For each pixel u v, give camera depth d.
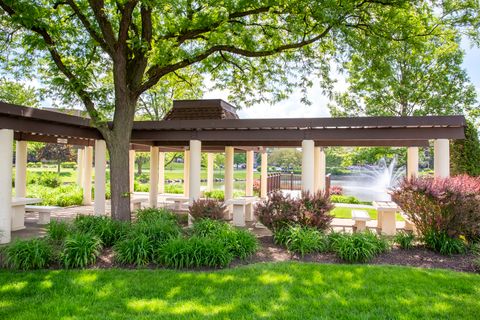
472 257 6.48
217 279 5.16
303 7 7.96
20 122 7.88
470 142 12.28
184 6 8.08
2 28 8.88
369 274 5.35
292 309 4.13
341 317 3.92
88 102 8.23
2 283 4.98
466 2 8.31
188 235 7.33
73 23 9.27
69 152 39.00
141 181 28.97
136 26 9.07
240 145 12.30
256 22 9.87
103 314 4.00
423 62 15.89
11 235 8.77
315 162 12.95
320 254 6.59
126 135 8.47
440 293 4.63
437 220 6.98
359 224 9.45
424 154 20.25
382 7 8.58
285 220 7.65
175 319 3.86
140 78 8.54
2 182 7.66
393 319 3.88
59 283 4.98
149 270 5.62
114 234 7.01
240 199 11.55
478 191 6.84
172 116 12.86
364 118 8.29
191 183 9.88
